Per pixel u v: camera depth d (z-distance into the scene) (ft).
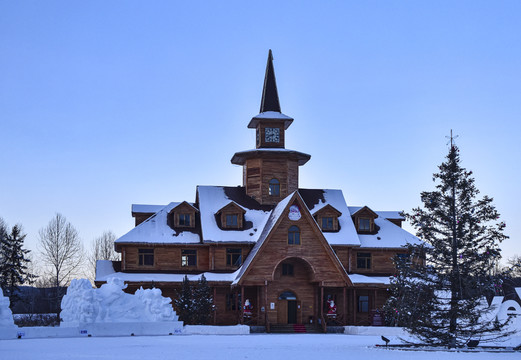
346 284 176.55
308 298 184.34
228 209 199.21
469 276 102.12
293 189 213.46
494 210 103.45
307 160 220.84
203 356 85.25
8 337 127.95
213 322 185.57
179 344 111.14
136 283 182.91
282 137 216.13
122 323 143.02
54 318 219.20
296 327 177.58
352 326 169.89
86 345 106.83
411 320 105.29
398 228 212.02
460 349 104.27
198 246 196.54
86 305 141.08
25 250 224.74
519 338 122.72
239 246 195.83
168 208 207.92
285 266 185.06
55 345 106.63
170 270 194.70
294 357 85.35
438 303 104.01
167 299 154.71
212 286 183.52
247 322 176.96
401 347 110.11
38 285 314.35
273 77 223.30
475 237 103.71
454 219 104.27
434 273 104.63
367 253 202.90
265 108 219.41
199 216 205.36
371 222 209.97
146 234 195.42
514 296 162.61
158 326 147.54
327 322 181.78
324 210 202.90
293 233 177.68
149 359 79.51
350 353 93.91
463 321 106.42
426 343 109.50
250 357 84.53
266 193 210.38
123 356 84.12
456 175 104.73
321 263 177.17
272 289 183.01
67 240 276.00
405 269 105.29
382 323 176.96
